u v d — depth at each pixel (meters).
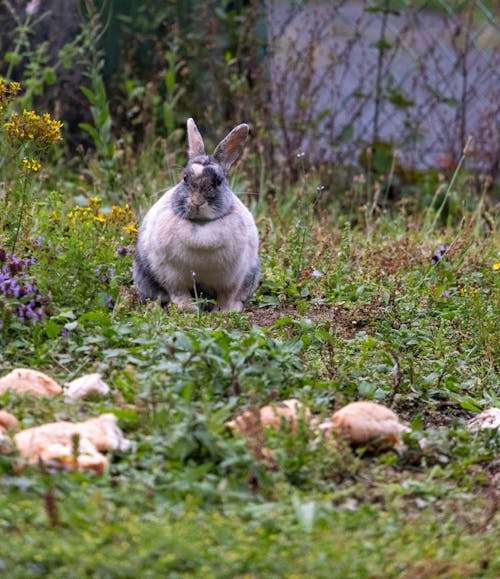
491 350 10.39
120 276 11.52
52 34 17.92
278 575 5.92
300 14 19.31
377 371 9.69
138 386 8.10
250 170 17.36
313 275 12.52
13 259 10.12
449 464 7.91
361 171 17.98
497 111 17.62
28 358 9.05
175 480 6.93
